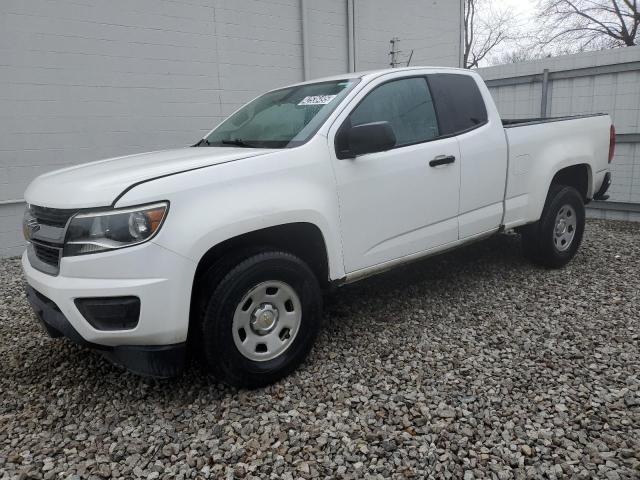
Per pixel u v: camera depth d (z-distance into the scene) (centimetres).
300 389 299
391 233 358
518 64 852
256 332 295
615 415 264
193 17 728
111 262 252
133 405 290
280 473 230
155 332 260
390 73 376
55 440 260
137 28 684
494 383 298
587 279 476
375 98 360
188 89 737
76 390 309
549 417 264
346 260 335
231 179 280
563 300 425
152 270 254
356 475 228
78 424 274
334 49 898
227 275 278
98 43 658
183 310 263
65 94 644
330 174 321
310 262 336
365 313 407
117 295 253
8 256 639
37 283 282
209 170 277
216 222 269
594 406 272
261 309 295
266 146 336
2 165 616
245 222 278
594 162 514
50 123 638
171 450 249
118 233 253
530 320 387
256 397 292
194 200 267
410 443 247
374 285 471
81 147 663
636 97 742
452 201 394
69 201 264
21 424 276
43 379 324
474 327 377
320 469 232
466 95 422
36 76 622
